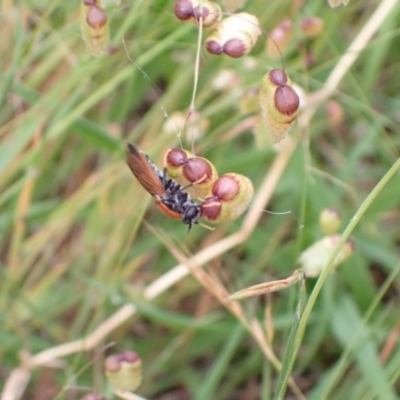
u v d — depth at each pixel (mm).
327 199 237
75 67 229
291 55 258
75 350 219
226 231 254
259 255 250
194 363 256
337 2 174
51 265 268
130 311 221
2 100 205
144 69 268
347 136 294
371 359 216
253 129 231
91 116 286
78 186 282
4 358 237
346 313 230
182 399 251
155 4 209
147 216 265
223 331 236
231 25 171
